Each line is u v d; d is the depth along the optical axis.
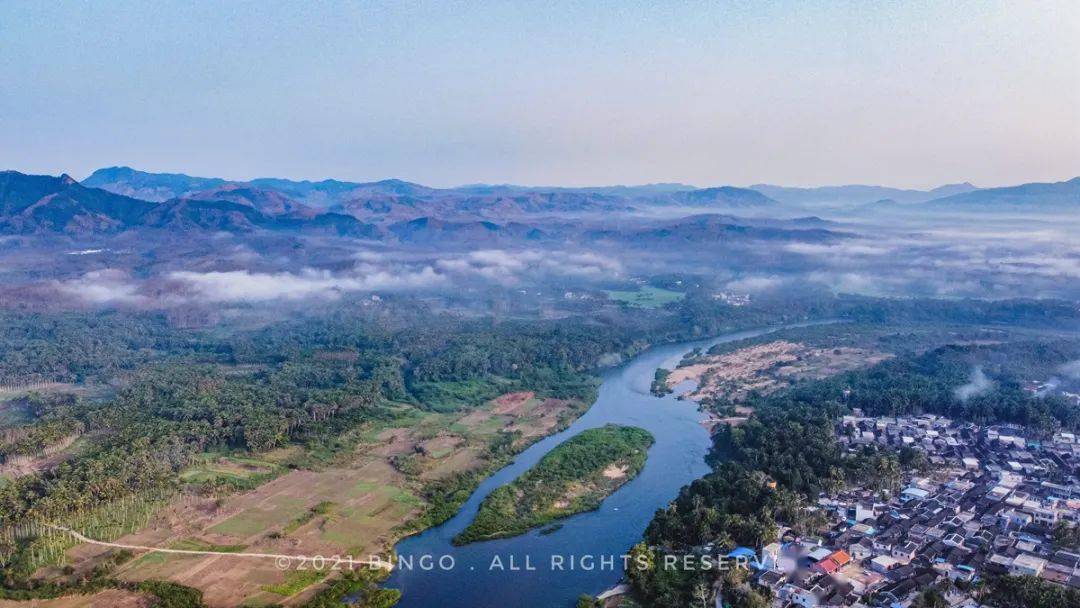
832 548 181.12
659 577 173.62
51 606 163.62
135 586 170.88
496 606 167.38
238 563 184.25
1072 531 178.50
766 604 157.00
